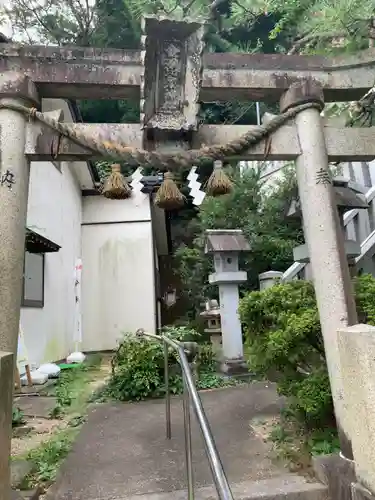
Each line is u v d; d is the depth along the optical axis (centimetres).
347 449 274
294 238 1061
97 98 331
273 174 1230
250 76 327
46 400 571
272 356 345
